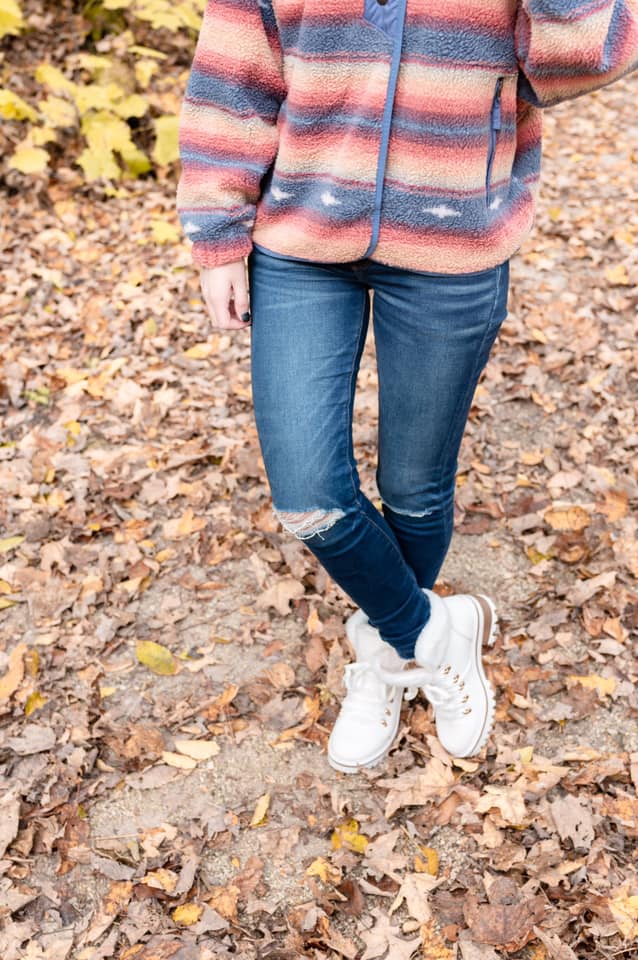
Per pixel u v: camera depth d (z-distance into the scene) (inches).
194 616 94.3
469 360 59.5
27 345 135.3
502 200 57.2
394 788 76.6
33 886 70.3
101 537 104.1
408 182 53.3
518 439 116.2
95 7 196.7
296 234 56.7
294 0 52.2
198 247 59.1
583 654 88.0
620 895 67.7
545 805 74.4
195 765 79.5
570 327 137.2
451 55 50.1
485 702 78.6
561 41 48.7
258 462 112.8
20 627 92.4
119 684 87.1
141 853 72.7
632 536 99.8
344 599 95.0
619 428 116.2
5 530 103.9
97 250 158.9
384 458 65.2
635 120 214.5
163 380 128.6
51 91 185.0
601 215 170.7
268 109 57.9
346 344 59.7
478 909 67.6
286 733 82.0
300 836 74.2
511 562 98.5
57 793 76.7
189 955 65.7
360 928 67.6
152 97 187.2
